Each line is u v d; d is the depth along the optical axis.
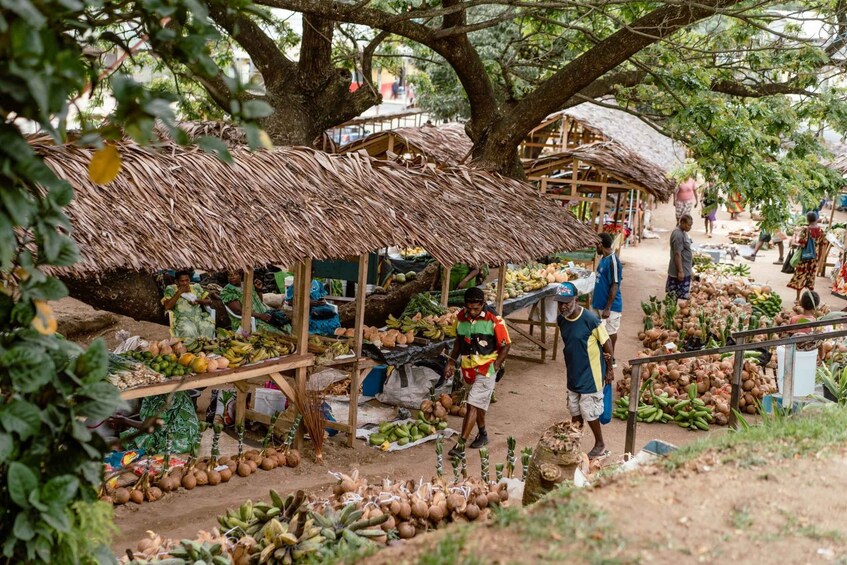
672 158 22.50
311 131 13.48
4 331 3.50
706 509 4.59
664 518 4.46
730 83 14.51
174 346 8.68
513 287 13.08
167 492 7.95
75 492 3.56
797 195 13.34
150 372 8.04
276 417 8.95
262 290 12.29
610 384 9.45
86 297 9.62
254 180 8.69
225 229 7.89
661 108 13.55
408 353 9.87
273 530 5.71
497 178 12.05
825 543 4.21
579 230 12.15
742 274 21.22
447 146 17.80
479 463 9.34
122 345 9.55
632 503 4.66
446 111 25.34
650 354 12.84
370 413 10.54
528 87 17.97
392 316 11.60
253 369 8.66
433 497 6.49
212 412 10.00
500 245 10.29
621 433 10.55
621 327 16.00
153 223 7.47
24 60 2.71
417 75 21.47
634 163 17.94
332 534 5.78
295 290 9.35
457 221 10.19
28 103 3.06
